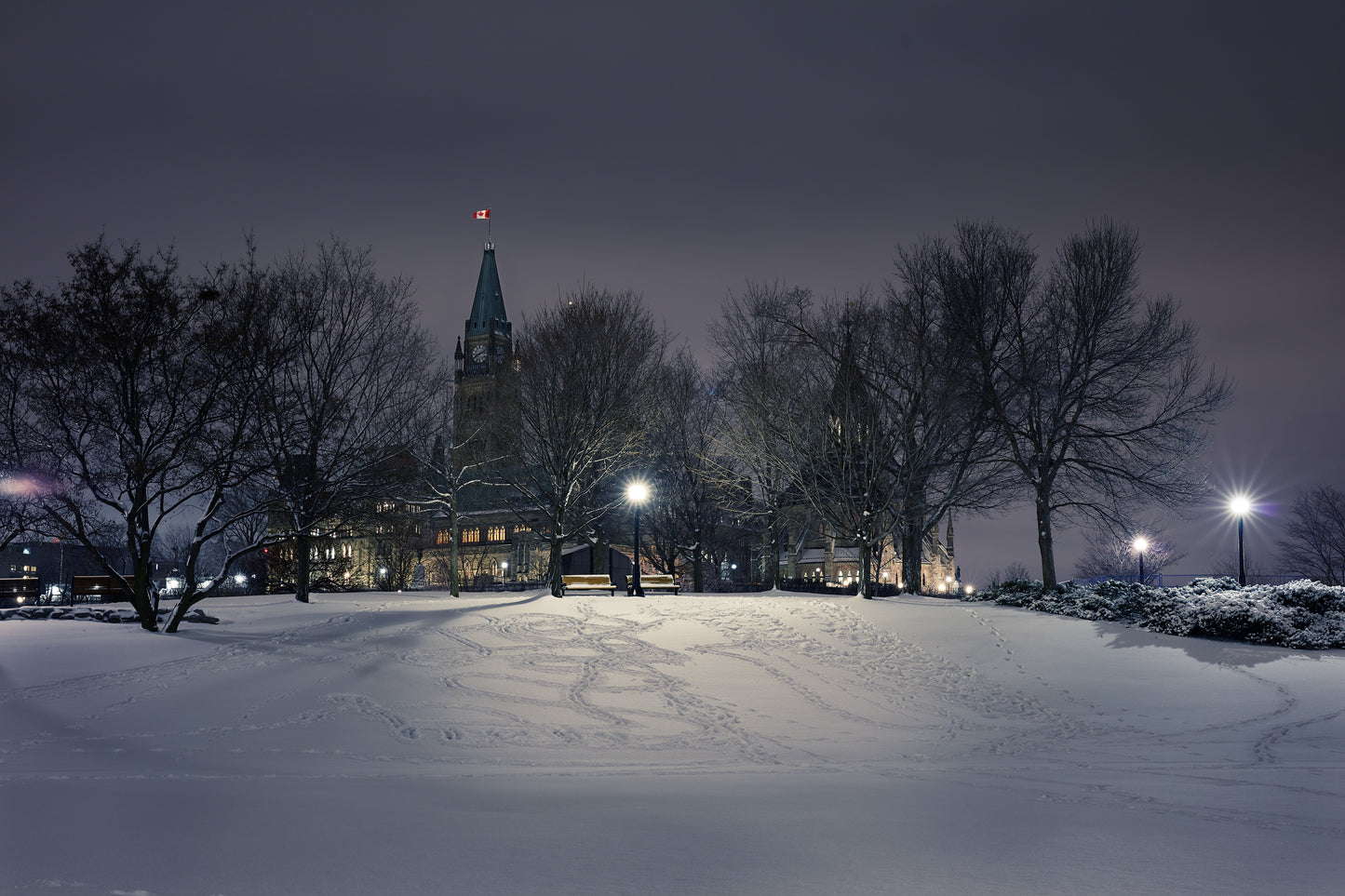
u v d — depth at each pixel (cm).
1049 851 705
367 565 7519
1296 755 1561
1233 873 638
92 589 3625
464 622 2980
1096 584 3584
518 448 4291
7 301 2702
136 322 2795
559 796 1002
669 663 2541
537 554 10512
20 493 2706
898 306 4206
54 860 632
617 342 4194
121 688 2069
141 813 822
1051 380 3991
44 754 1438
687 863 650
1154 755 1584
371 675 2264
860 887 589
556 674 2377
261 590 6325
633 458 4719
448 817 827
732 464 5241
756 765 1451
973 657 2692
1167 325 3953
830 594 5181
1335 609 2739
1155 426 3953
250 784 1056
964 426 4041
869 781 1209
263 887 566
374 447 3694
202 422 2797
